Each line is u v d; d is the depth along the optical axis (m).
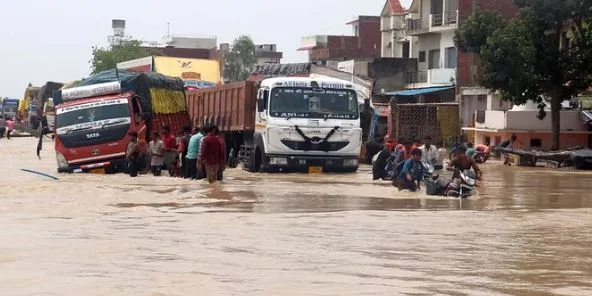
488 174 31.88
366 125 36.19
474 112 49.41
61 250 11.84
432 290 9.21
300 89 29.58
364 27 84.50
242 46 93.94
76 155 29.50
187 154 27.75
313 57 86.31
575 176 30.64
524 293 9.10
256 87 31.80
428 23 60.66
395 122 47.50
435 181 21.44
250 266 10.67
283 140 29.17
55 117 29.80
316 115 29.48
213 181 25.77
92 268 10.42
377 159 27.09
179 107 34.94
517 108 46.72
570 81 38.59
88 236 13.34
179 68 48.91
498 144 42.84
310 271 10.34
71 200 19.88
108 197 20.69
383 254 11.73
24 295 8.82
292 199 20.28
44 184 24.75
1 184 24.66
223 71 92.44
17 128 86.31
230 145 34.94
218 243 12.67
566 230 14.48
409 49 70.06
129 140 29.27
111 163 29.52
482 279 9.89
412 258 11.41
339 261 11.11
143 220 15.67
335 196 21.20
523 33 38.03
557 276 10.12
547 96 41.91
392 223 15.36
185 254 11.59
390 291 9.13
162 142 28.97
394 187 23.64
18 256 11.30
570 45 40.66
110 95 30.28
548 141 42.03
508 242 12.98
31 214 16.72
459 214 17.00
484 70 38.66
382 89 62.16
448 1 58.62
